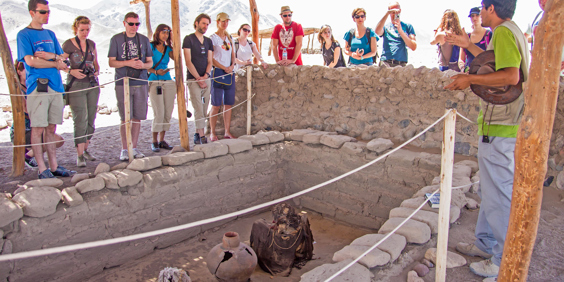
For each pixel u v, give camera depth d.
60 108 4.90
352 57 7.32
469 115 5.75
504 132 2.75
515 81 2.53
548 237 3.65
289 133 7.10
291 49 7.63
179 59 5.79
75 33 5.29
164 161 5.56
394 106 6.48
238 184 6.49
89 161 5.92
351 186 6.40
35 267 4.25
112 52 5.57
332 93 7.11
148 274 4.93
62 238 4.43
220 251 4.51
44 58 4.55
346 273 2.96
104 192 4.81
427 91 6.11
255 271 5.02
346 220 6.54
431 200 4.02
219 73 6.87
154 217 5.36
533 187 2.22
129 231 5.10
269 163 6.93
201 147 5.94
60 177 5.07
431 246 3.56
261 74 7.69
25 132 5.49
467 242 3.58
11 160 5.95
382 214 6.11
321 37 7.64
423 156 5.72
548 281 2.98
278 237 4.86
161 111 6.38
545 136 2.16
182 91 5.92
